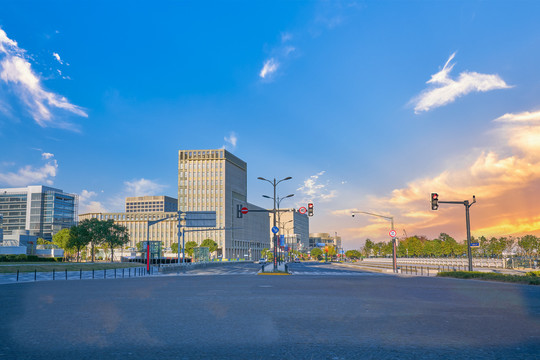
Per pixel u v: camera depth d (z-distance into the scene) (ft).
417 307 46.03
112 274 149.79
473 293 65.67
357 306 46.98
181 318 37.76
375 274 149.79
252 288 77.00
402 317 38.27
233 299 55.31
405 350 25.03
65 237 376.89
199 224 207.00
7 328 32.76
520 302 51.60
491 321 35.88
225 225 642.63
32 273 147.13
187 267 204.74
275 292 67.26
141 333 30.50
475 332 30.68
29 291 71.61
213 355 23.91
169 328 32.53
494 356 23.56
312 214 139.33
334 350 25.08
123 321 36.06
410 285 86.53
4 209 629.51
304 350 25.09
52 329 32.22
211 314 40.42
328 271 181.78
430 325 33.81
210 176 652.07
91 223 306.96
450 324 34.30
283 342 27.30
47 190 634.02
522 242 302.25
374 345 26.40
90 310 43.65
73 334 30.17
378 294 63.31
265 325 33.88
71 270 170.19
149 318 37.78
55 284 93.45
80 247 312.91
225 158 652.89
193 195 650.02
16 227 621.31
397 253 472.44
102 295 62.28
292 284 89.71
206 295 61.72
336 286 82.79
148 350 25.14
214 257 581.12
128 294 63.93
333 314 40.34
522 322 35.35
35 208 615.57
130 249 550.36
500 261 210.18
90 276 135.13
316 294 63.36
